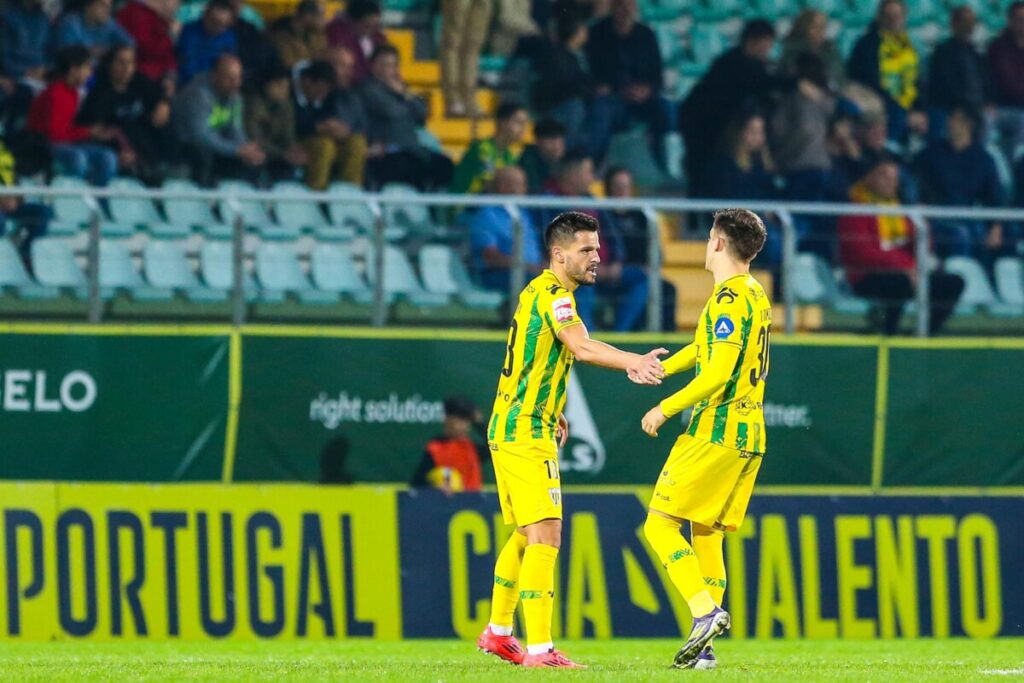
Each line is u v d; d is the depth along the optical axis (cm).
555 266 2372
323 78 5141
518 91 5788
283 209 4438
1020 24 6106
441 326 4147
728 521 2358
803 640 3822
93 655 3108
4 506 3569
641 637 3753
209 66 5166
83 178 4881
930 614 3922
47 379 3812
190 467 3862
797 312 4334
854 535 3909
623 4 5659
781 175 5425
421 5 6031
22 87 4981
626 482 4066
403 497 3738
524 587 2362
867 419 4153
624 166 5478
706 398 2277
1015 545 3988
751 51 5556
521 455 2350
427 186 5216
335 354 3953
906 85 5950
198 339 3881
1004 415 4216
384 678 2075
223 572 3638
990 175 5672
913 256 4412
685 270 4744
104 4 5231
